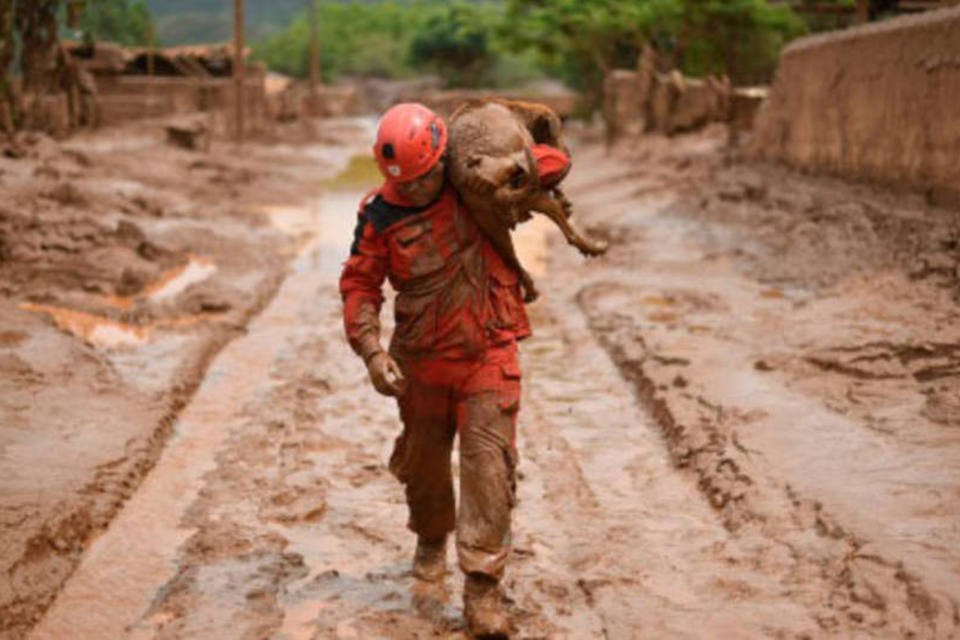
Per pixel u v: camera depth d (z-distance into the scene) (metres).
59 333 14.61
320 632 7.59
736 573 8.27
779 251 20.70
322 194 36.00
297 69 147.88
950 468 9.47
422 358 7.44
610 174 39.47
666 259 21.56
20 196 21.86
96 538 9.21
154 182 30.84
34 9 39.69
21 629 7.64
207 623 7.70
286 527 9.40
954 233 16.73
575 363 14.84
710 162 35.25
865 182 24.31
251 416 12.47
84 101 45.53
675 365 13.63
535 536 9.16
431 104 76.25
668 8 58.00
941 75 20.17
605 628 7.56
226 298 17.81
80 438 11.01
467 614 7.48
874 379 12.17
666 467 10.89
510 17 70.31
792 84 30.48
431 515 8.18
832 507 8.91
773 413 11.41
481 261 7.31
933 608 7.15
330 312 17.77
